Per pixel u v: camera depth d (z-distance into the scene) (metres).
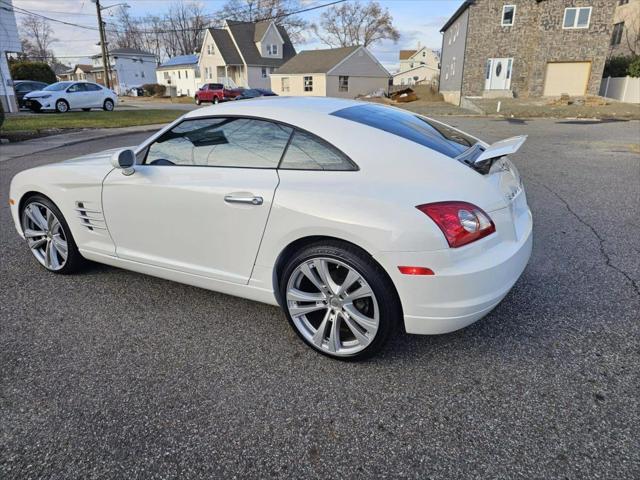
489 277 2.12
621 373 2.24
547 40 23.55
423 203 2.08
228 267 2.62
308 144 2.37
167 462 1.77
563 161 7.93
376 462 1.76
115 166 2.66
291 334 2.67
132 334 2.68
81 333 2.69
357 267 2.17
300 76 38.50
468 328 2.68
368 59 38.25
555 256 3.71
